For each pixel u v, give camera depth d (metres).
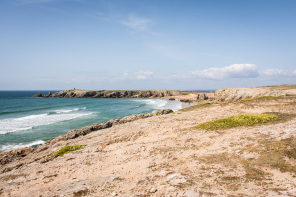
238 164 10.91
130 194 8.80
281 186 7.83
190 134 20.48
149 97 199.12
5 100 142.62
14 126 44.88
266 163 10.42
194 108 47.25
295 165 9.65
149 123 31.69
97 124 37.34
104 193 9.30
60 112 71.38
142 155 15.60
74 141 26.28
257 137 15.57
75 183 11.35
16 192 11.12
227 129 20.28
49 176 13.41
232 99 90.44
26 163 19.80
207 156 13.06
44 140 34.00
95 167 14.31
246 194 7.50
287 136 14.41
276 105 35.72
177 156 13.98
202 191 8.09
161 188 8.94
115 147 19.61
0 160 22.81
